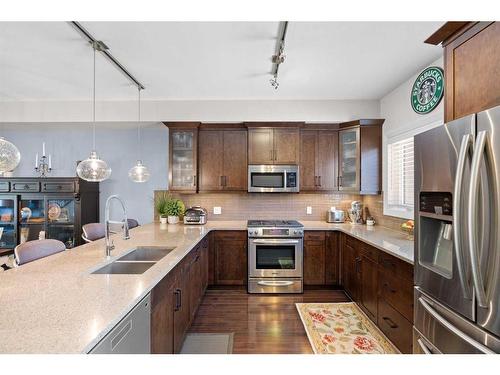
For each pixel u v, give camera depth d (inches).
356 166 143.4
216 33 82.7
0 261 138.0
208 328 102.5
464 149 46.2
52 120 143.1
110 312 43.3
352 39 86.4
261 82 121.7
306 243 141.9
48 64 103.7
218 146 152.3
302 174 150.9
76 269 65.9
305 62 102.3
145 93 135.3
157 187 172.1
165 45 89.5
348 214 163.0
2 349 33.5
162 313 65.7
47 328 38.3
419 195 60.9
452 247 50.4
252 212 165.6
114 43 88.3
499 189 41.4
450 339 51.5
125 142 172.4
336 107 145.4
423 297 60.0
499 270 41.3
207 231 130.5
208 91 133.5
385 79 118.8
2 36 84.3
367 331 99.4
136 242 100.0
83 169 97.9
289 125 146.5
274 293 136.9
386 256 90.4
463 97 54.1
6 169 75.2
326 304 123.1
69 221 157.2
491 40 47.9
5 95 136.3
